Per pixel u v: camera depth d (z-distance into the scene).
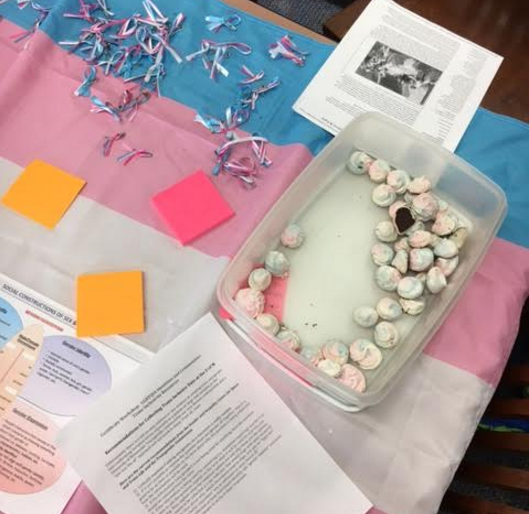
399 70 0.86
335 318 0.71
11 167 0.76
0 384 0.64
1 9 0.87
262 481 0.61
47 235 0.72
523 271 0.73
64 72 0.82
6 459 0.61
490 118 0.83
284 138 0.81
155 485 0.60
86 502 0.60
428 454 0.63
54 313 0.68
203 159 0.78
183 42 0.86
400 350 0.69
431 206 0.73
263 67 0.85
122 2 0.88
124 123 0.79
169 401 0.64
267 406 0.64
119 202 0.74
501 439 0.79
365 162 0.77
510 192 0.79
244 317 0.65
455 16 1.08
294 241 0.73
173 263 0.71
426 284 0.72
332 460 0.62
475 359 0.67
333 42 0.88
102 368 0.65
